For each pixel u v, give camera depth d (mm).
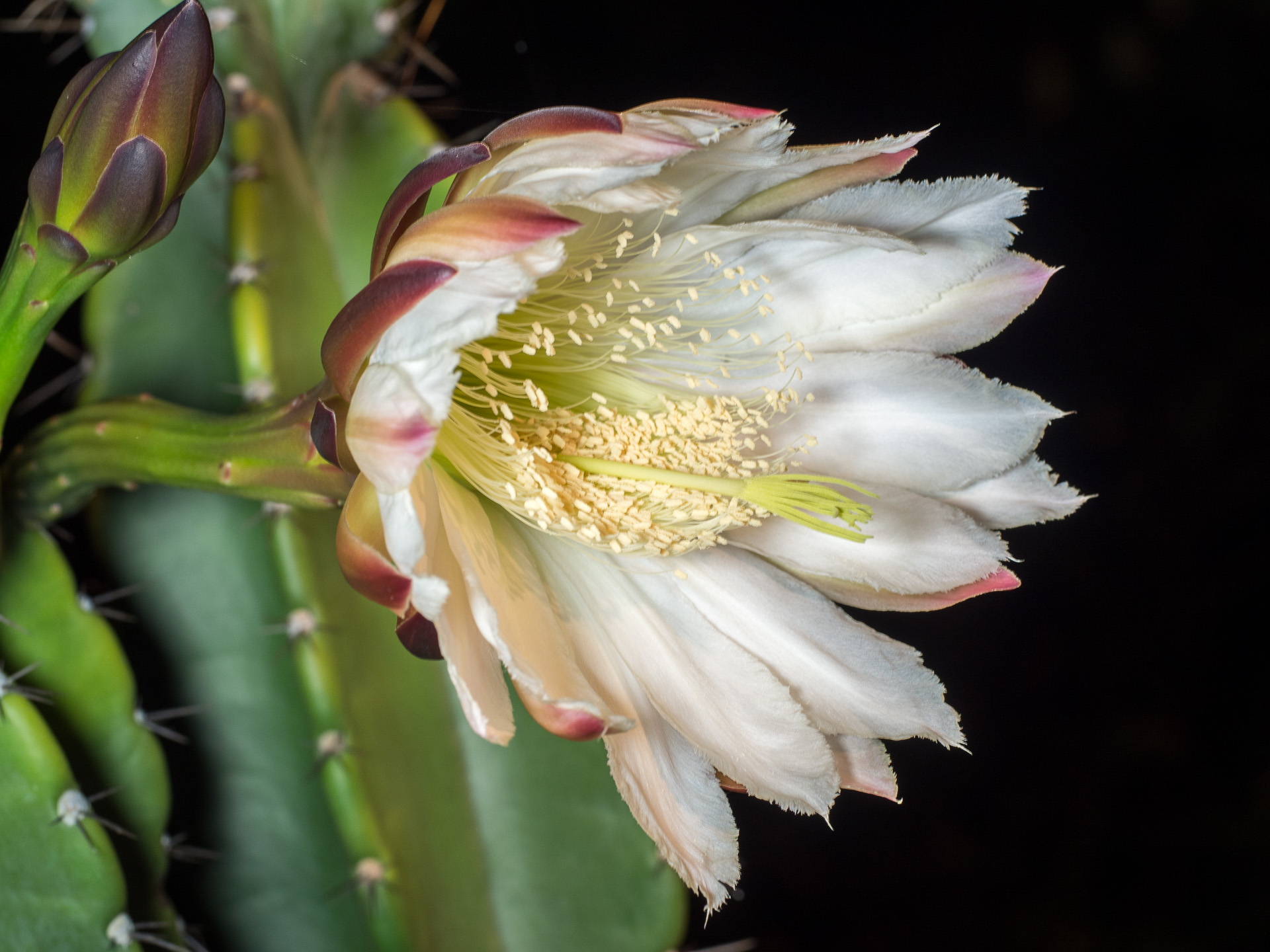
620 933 618
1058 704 1022
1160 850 980
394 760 593
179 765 594
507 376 581
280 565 576
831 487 576
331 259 609
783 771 555
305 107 611
